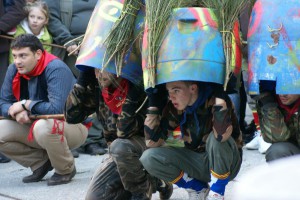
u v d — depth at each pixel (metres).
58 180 8.09
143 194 5.70
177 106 4.84
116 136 5.82
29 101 7.89
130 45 4.98
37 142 7.84
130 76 5.02
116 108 5.42
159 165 5.20
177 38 4.45
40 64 7.95
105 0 5.11
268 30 4.42
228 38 4.49
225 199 6.72
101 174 5.79
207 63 4.41
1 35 10.13
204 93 4.88
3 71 10.28
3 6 10.18
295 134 4.98
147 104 5.39
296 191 0.94
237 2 4.55
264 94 4.83
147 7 4.62
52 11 10.48
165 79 4.47
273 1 4.45
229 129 4.74
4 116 8.16
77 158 10.05
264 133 4.99
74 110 5.75
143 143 5.58
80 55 5.06
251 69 4.54
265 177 0.97
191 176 5.41
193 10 4.50
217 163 4.89
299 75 4.36
